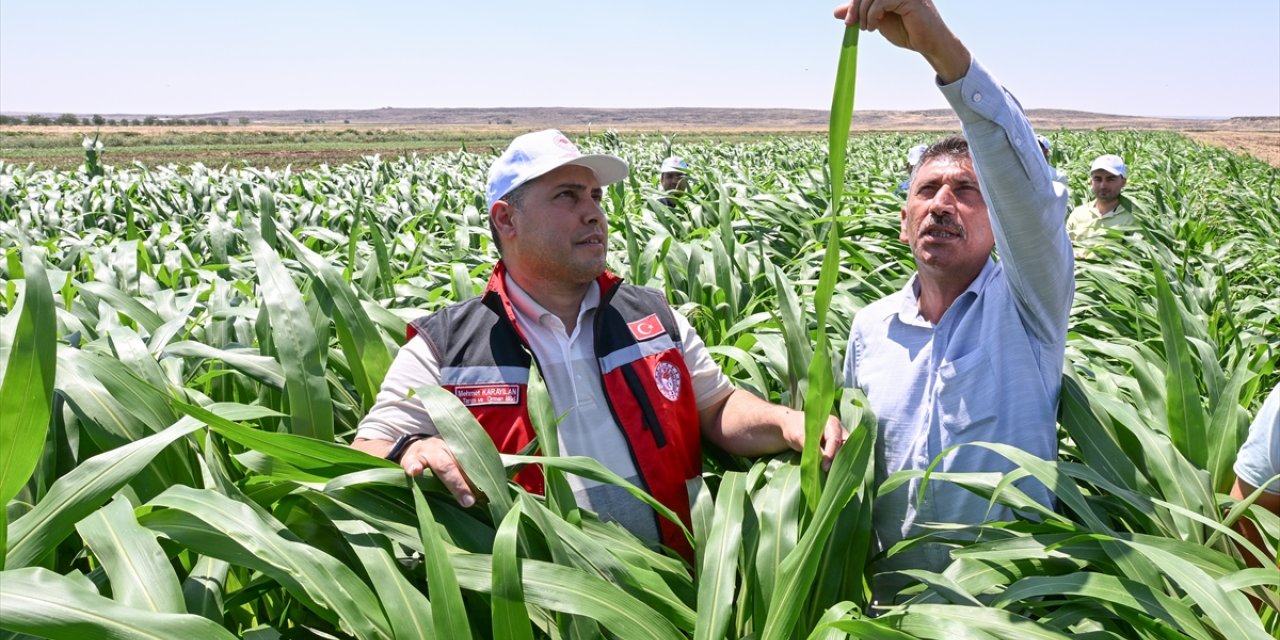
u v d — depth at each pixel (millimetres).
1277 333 4918
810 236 6500
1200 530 2248
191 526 1717
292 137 96188
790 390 2838
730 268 4207
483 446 1995
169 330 2768
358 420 2863
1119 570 2045
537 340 2561
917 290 2670
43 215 9320
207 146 72875
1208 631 1924
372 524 1917
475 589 1770
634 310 2689
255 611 2211
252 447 1934
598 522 2189
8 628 1359
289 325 2400
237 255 6441
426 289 4512
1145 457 2408
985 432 2414
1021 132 2154
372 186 13266
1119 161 7723
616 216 6988
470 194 10203
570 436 2527
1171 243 7578
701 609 1843
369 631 1652
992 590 2139
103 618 1415
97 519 1646
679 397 2617
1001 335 2439
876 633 1668
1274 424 2182
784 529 2059
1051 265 2322
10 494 1488
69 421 2176
